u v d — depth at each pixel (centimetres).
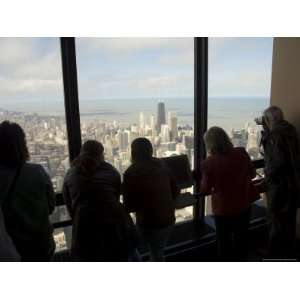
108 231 159
